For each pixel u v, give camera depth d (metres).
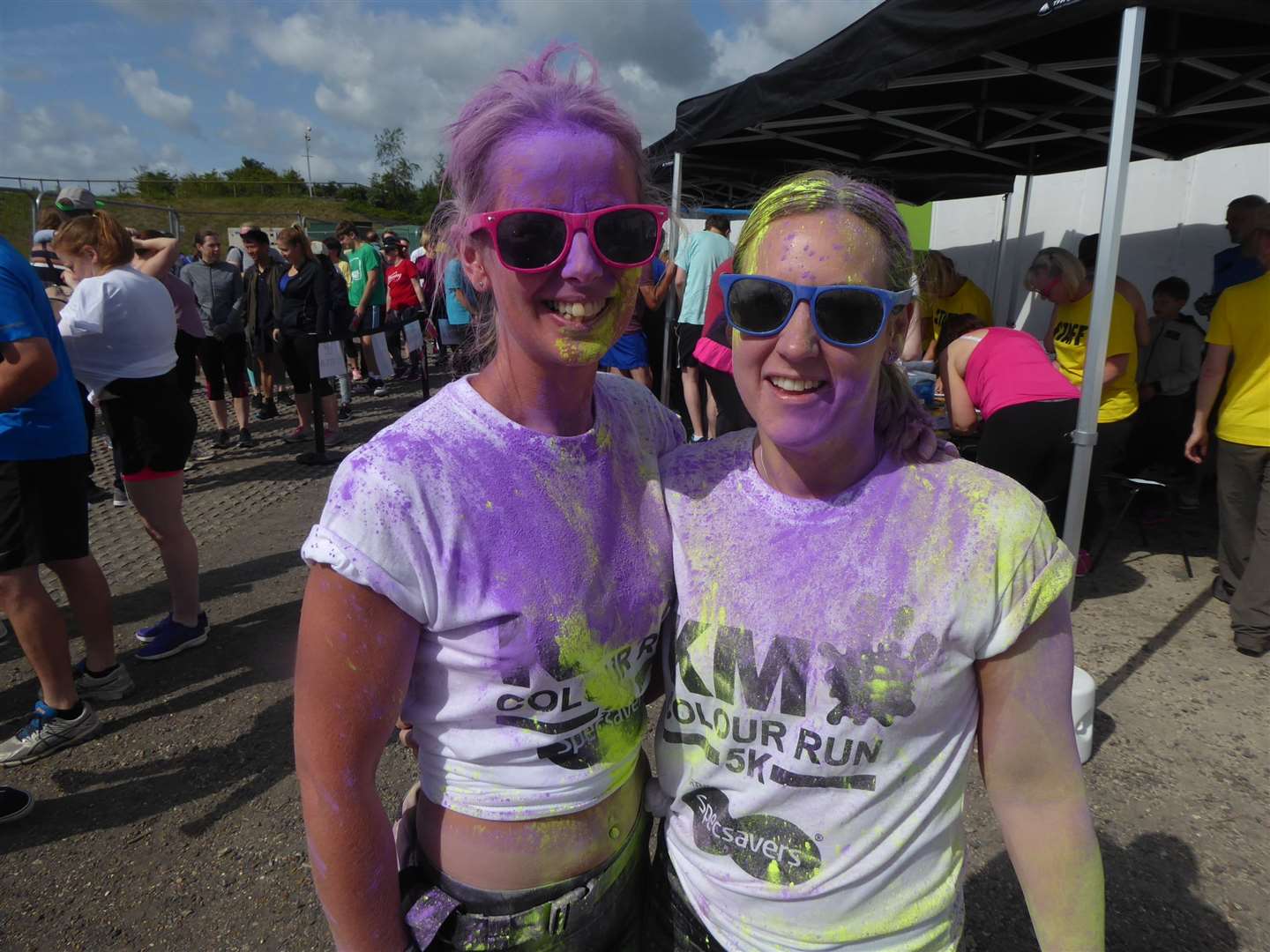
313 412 6.84
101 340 3.12
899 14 3.46
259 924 2.13
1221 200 6.04
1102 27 3.88
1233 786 2.55
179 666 3.51
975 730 1.02
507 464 0.94
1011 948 1.96
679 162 5.98
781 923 1.03
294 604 4.14
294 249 6.64
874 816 0.98
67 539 2.77
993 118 6.04
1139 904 2.10
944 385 4.14
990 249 8.12
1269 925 2.03
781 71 4.35
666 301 6.44
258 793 2.65
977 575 0.93
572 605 0.96
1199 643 3.52
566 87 0.93
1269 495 3.31
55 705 2.86
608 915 1.10
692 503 1.09
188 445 3.47
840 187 0.96
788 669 0.98
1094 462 4.24
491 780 1.00
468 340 1.13
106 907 2.19
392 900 0.98
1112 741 2.82
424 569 0.90
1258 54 3.84
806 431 0.96
